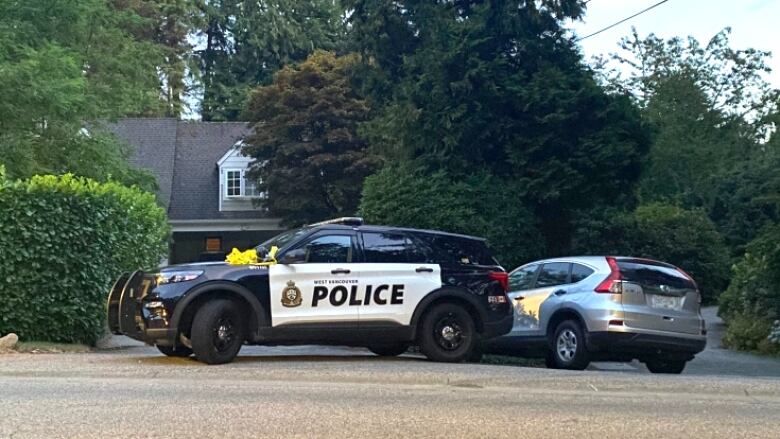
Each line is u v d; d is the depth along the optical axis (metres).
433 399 8.66
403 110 20.14
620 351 11.89
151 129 38.12
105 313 13.19
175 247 36.66
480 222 19.05
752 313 17.42
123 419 7.16
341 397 8.62
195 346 10.32
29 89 17.11
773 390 9.88
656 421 7.74
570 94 19.12
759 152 36.84
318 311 10.78
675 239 27.77
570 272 12.81
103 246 13.21
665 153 36.66
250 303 10.51
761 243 16.78
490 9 19.89
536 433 7.04
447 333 11.39
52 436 6.47
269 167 33.16
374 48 22.17
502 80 19.53
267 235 37.25
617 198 20.81
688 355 12.23
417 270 11.30
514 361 14.82
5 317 12.23
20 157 17.28
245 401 8.20
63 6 19.38
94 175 19.69
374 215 19.56
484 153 20.44
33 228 12.29
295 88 32.44
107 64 22.92
